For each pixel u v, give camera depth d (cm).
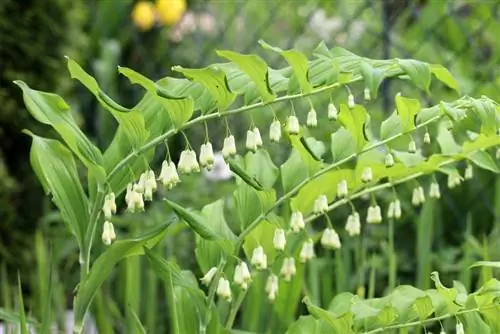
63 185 152
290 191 157
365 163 158
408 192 232
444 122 169
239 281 151
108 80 297
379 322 153
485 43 286
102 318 184
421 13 287
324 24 316
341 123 152
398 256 227
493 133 149
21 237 243
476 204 232
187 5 337
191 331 155
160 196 278
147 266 224
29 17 247
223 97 146
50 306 159
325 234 158
